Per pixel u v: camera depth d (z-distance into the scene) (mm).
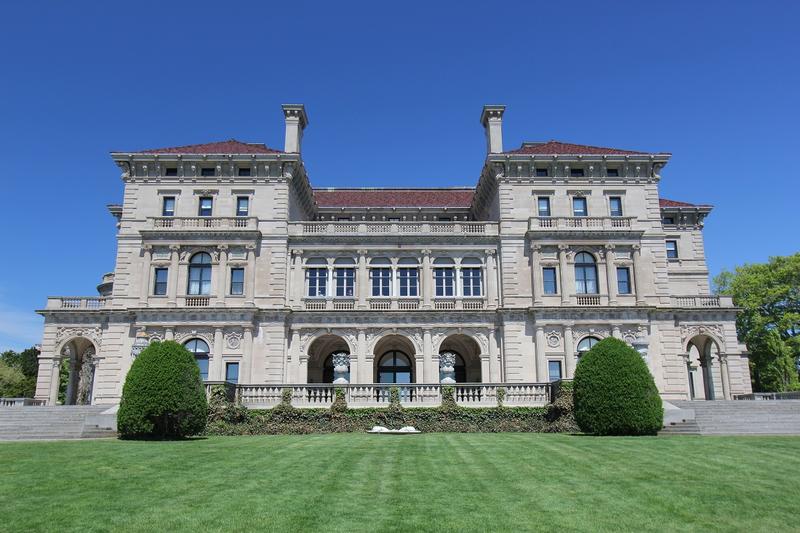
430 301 48500
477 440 24969
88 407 37188
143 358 27281
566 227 48656
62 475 16250
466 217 59406
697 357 56656
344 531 11195
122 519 11891
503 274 48406
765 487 15195
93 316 48438
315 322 47594
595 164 50469
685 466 17969
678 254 59594
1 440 28750
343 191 64188
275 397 35125
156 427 26781
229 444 23375
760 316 67500
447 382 36094
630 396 27875
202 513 12352
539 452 20766
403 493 14227
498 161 49938
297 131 51750
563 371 46219
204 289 47594
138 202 49250
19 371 79188
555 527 11688
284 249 48531
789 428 30844
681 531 11641
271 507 12836
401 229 50031
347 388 34969
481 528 11531
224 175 49750
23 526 11391
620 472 17016
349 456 19750
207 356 45875
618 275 48406
